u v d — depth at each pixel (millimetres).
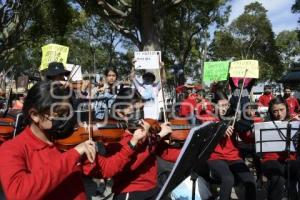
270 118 5637
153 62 7578
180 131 5523
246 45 49594
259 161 6613
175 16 22078
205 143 2824
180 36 28000
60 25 18141
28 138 2043
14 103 8375
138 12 13656
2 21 17062
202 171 5242
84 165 2604
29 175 1870
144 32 13547
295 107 11930
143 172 3430
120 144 3490
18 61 25906
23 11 17078
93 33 31891
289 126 4926
